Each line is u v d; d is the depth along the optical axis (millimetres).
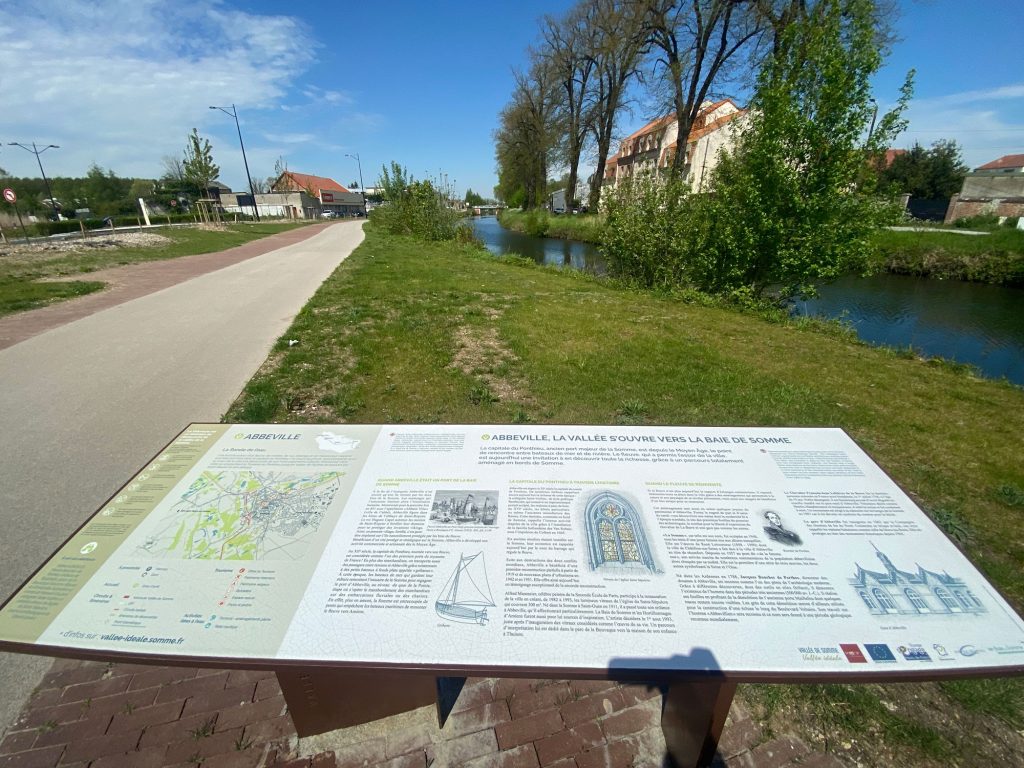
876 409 4941
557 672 1344
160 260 14508
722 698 1529
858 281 17766
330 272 12555
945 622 1471
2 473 3506
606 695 2084
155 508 1850
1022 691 2117
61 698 2070
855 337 8492
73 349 6059
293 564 1638
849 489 1961
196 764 1832
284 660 1359
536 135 41938
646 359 6105
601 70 33500
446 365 5719
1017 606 2555
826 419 4625
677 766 1821
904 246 19547
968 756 1872
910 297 15062
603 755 1867
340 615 1481
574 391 5047
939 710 2027
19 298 8555
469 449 2154
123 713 2006
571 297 10438
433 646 1402
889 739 1917
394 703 1903
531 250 27484
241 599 1522
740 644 1408
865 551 1699
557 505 1874
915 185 42531
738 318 9133
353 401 4676
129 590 1544
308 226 37562
